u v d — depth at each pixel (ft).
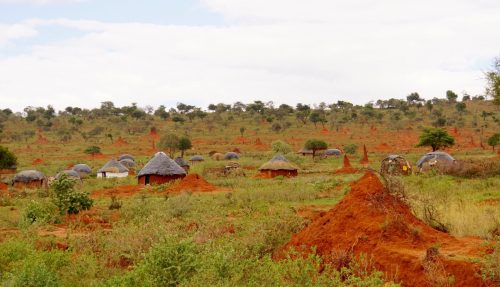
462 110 518.78
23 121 532.32
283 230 49.42
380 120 500.33
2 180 204.44
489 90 117.39
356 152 335.67
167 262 33.83
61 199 81.10
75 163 299.99
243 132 476.95
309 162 277.23
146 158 333.01
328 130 469.16
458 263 34.94
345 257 39.17
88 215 78.74
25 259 40.55
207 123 525.34
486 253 37.04
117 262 44.86
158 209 74.43
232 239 44.91
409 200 50.93
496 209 57.72
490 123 458.91
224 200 94.99
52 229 68.33
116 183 165.17
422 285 34.65
